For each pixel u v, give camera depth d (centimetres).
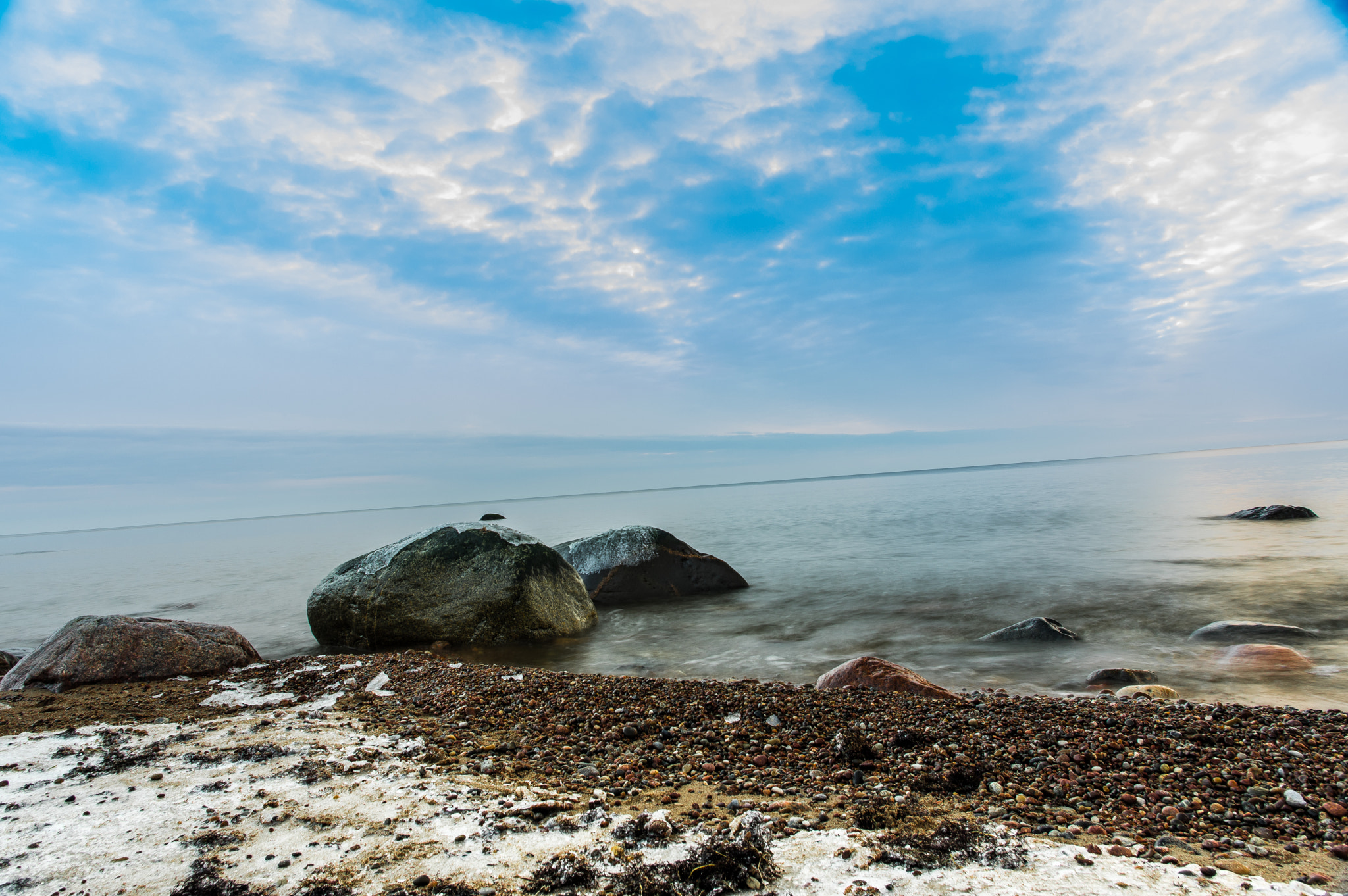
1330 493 3516
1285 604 1203
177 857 332
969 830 355
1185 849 338
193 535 7681
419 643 1147
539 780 455
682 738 563
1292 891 287
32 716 664
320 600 1212
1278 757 471
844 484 14825
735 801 409
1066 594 1412
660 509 6266
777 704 646
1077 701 697
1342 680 776
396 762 493
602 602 1552
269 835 357
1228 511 2906
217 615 1617
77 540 10456
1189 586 1407
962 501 4581
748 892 290
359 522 10281
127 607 1822
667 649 1099
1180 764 463
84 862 328
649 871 307
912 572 1812
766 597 1550
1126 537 2264
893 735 545
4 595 2250
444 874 309
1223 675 823
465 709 677
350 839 350
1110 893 284
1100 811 394
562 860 318
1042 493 5053
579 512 6297
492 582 1180
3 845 349
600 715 637
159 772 466
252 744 545
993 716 598
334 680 850
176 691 801
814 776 462
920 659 982
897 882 295
